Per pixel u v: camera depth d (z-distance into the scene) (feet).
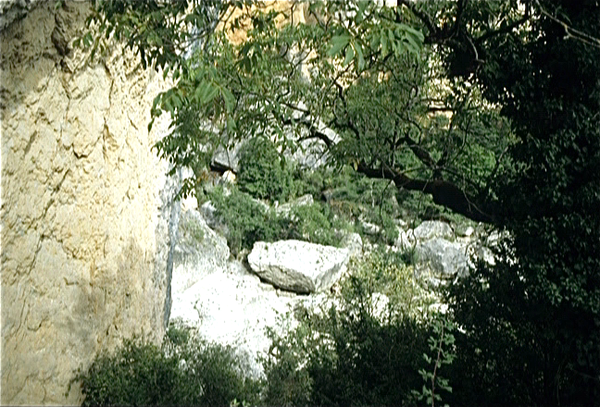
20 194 22.39
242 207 71.72
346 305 34.53
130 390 27.02
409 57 30.94
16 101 21.89
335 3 21.59
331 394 29.35
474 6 28.22
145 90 34.60
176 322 53.47
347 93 32.42
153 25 19.97
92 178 27.94
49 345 24.63
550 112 26.27
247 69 19.52
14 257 22.16
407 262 67.92
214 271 64.34
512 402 26.55
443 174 31.96
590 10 25.70
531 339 27.09
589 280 25.62
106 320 29.91
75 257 26.76
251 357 50.03
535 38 26.99
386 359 29.45
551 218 25.99
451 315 29.68
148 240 36.45
